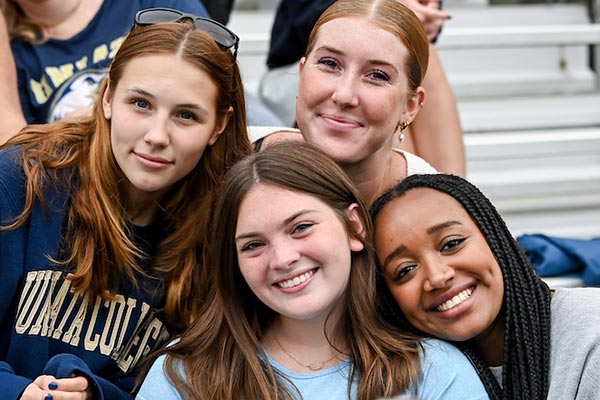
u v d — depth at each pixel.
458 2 6.64
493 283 3.15
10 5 4.36
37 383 3.09
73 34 4.35
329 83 3.39
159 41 3.26
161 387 3.13
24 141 3.45
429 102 4.61
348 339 3.19
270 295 3.08
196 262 3.45
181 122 3.28
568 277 4.59
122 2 4.42
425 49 3.51
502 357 3.24
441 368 3.09
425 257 3.13
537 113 6.21
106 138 3.36
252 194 3.09
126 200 3.41
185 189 3.47
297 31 4.86
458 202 3.21
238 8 6.50
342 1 3.50
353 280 3.19
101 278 3.32
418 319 3.18
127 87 3.24
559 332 3.12
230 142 3.47
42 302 3.31
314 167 3.13
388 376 3.06
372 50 3.36
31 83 4.32
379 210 3.28
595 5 6.64
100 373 3.36
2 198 3.30
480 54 6.45
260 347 3.18
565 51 6.55
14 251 3.30
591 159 5.92
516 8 6.67
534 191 5.77
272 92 4.87
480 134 6.11
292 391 3.08
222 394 3.10
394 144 3.98
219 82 3.32
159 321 3.43
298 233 3.05
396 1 3.47
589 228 5.66
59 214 3.34
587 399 2.97
